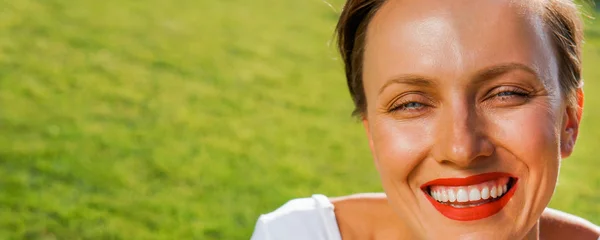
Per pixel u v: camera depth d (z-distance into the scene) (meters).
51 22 10.02
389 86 1.58
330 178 6.14
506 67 1.47
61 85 7.80
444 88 1.50
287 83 8.99
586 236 2.19
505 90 1.48
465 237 1.58
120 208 5.17
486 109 1.50
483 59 1.46
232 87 8.56
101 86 7.95
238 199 5.53
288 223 2.16
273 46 10.63
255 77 9.06
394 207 1.70
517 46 1.47
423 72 1.50
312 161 6.49
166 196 5.46
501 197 1.56
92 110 7.18
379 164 1.71
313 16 12.61
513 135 1.48
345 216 2.20
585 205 5.80
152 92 7.98
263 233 2.16
